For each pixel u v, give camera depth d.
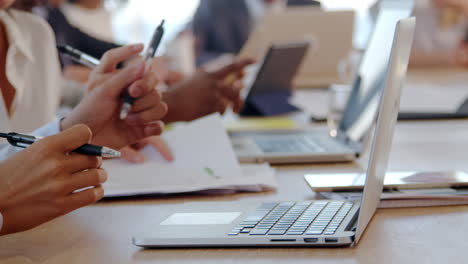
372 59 1.53
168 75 2.51
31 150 0.85
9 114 1.47
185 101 1.76
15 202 0.83
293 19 2.94
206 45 4.30
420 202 1.00
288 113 2.22
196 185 1.15
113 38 4.05
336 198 1.06
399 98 0.89
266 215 0.91
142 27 6.45
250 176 1.21
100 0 4.06
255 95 2.20
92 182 0.88
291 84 2.33
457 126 1.87
